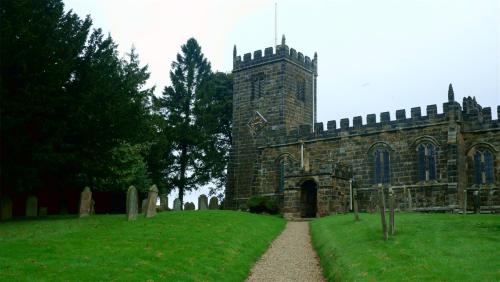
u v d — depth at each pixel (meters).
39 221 32.00
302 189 54.22
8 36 32.12
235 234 29.83
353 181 55.59
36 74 33.62
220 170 78.12
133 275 18.55
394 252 22.19
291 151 61.16
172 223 31.16
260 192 62.62
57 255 20.75
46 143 33.97
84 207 34.44
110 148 38.53
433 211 49.91
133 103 40.59
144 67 66.56
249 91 69.12
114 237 25.45
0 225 30.22
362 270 19.92
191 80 79.31
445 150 50.41
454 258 20.00
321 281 21.11
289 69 67.44
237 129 69.38
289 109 66.44
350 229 31.44
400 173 52.88
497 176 48.31
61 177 37.44
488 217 31.81
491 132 49.31
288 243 31.52
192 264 21.28
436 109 51.72
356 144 56.28
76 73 38.06
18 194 37.34
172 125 74.38
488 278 16.77
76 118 35.12
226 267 22.08
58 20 38.03
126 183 51.88
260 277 21.92
